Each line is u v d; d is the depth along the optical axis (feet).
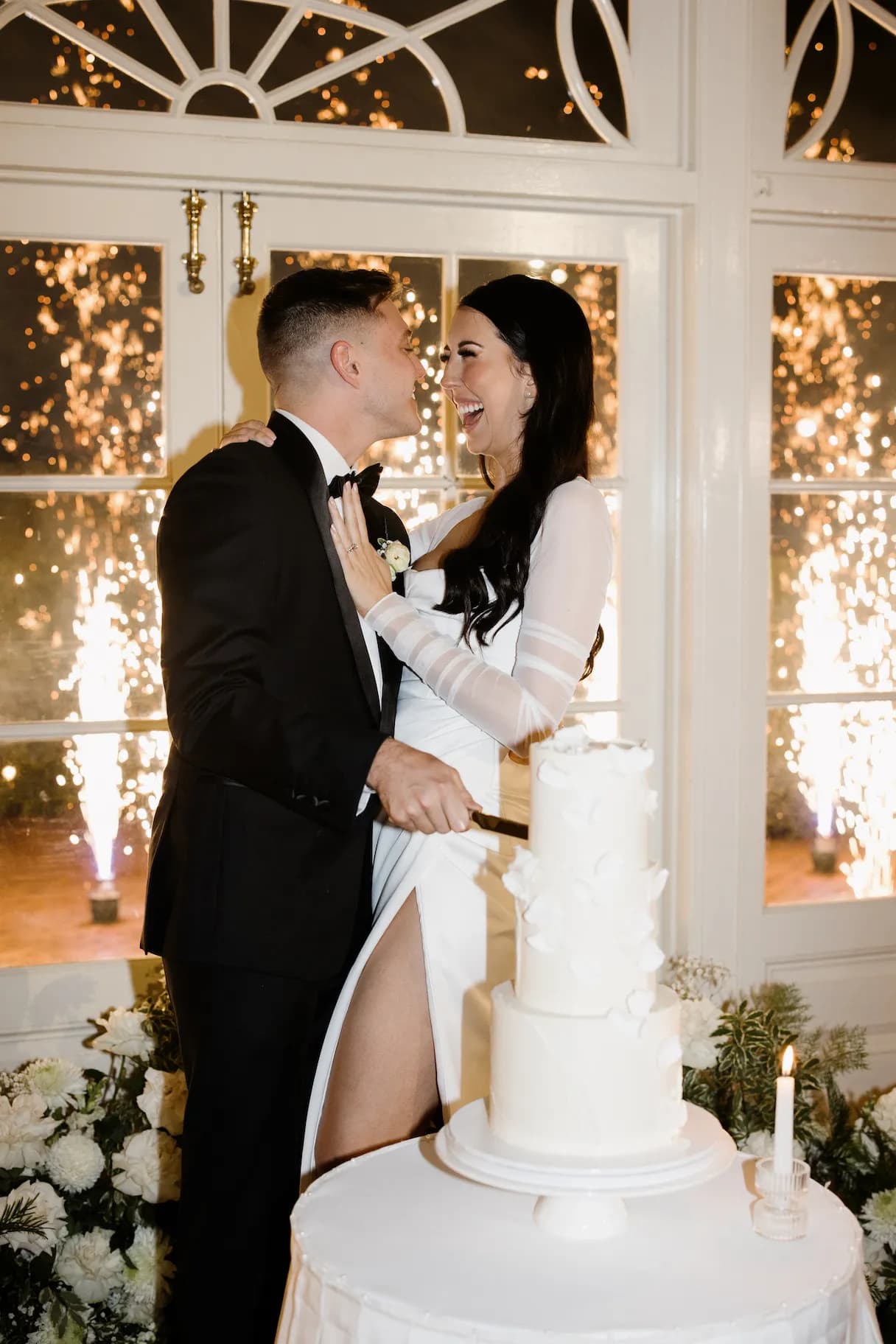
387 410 6.56
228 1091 5.94
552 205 9.15
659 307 9.52
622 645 9.55
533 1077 4.11
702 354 9.25
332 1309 3.96
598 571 6.09
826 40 9.65
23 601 8.70
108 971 8.82
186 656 5.61
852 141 9.75
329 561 6.19
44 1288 7.11
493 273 9.25
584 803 4.11
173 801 6.23
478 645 6.24
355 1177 4.75
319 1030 6.54
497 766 6.34
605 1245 4.23
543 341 6.36
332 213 8.91
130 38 8.48
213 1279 5.99
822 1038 10.02
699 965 9.06
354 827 6.26
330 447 6.48
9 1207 7.01
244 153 8.50
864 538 10.12
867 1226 7.38
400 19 8.92
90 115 8.34
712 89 9.19
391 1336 3.82
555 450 6.32
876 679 10.19
